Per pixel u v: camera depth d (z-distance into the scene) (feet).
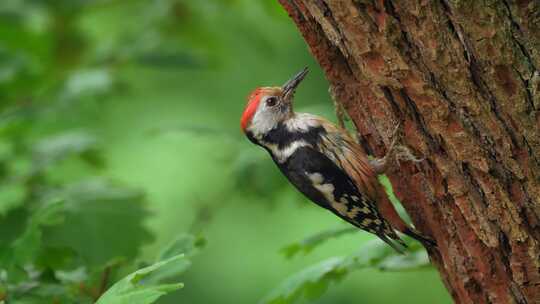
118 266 30.22
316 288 30.19
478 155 23.24
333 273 30.04
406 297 57.47
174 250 26.76
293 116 35.65
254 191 42.14
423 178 25.55
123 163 60.59
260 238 59.47
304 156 34.42
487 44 21.62
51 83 46.34
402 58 23.30
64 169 48.39
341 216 33.76
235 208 58.34
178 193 59.62
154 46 46.32
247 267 59.21
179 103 64.08
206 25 52.39
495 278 24.43
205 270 59.82
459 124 23.24
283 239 58.95
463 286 25.32
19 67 43.14
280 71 64.59
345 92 26.73
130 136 61.52
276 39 62.85
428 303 56.70
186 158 60.49
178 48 46.37
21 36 49.70
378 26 23.21
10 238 30.42
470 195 24.02
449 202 24.91
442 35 22.30
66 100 42.42
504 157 22.81
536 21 21.13
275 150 35.70
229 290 59.31
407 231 29.73
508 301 24.36
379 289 57.52
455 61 22.40
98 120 51.06
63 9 48.52
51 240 30.48
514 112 22.15
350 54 25.16
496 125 22.58
